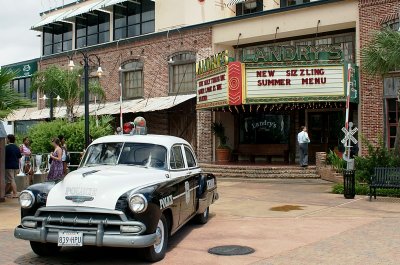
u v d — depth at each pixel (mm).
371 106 19609
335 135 22156
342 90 19047
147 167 7965
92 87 26203
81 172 7469
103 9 30734
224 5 27234
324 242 8078
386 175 13141
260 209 11859
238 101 19719
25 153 16562
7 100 12914
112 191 6773
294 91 19406
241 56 25172
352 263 6727
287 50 19516
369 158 16156
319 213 11141
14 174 14227
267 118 24156
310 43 23078
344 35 22016
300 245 7898
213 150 24375
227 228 9438
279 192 15188
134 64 28094
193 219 9797
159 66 26703
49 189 7156
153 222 6598
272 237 8555
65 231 6566
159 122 26891
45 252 7398
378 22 19469
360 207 11961
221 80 20453
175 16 27609
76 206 6645
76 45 33375
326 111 22469
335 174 18078
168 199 7191
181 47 25766
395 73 19031
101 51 29578
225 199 13688
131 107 26094
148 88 27203
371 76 18469
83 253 7629
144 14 29500
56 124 20969
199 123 24719
